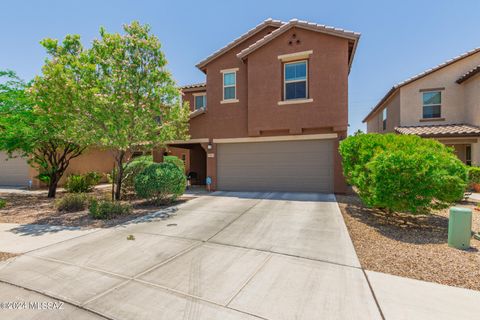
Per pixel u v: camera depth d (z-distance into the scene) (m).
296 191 12.42
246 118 13.17
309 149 12.23
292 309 2.98
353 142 8.65
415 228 6.39
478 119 14.08
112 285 3.64
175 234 6.09
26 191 15.78
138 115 9.43
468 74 14.18
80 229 6.61
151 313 2.95
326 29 11.21
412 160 6.00
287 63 12.32
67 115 8.79
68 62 8.33
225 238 5.75
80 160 19.53
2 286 3.66
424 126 15.87
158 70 9.70
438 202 6.48
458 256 4.51
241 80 13.38
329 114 11.43
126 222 7.28
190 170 19.14
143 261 4.49
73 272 4.07
